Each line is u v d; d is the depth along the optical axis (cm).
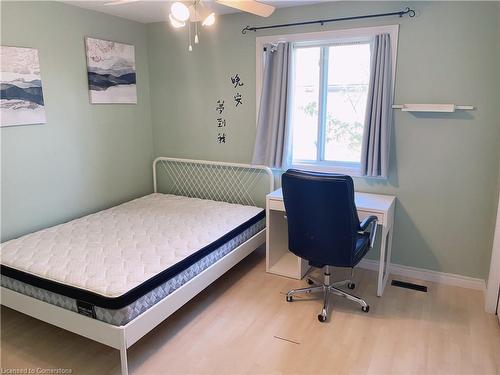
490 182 291
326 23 324
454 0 279
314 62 346
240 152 392
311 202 248
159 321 227
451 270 317
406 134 312
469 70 284
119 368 221
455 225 309
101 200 382
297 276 328
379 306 284
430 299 293
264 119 359
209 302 291
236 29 365
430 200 314
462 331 252
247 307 284
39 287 224
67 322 219
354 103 338
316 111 355
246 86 372
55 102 327
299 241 270
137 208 369
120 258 250
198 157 417
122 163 402
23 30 296
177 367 221
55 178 334
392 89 308
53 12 317
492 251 268
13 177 301
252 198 395
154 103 428
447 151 301
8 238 304
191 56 395
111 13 364
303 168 359
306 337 247
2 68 284
